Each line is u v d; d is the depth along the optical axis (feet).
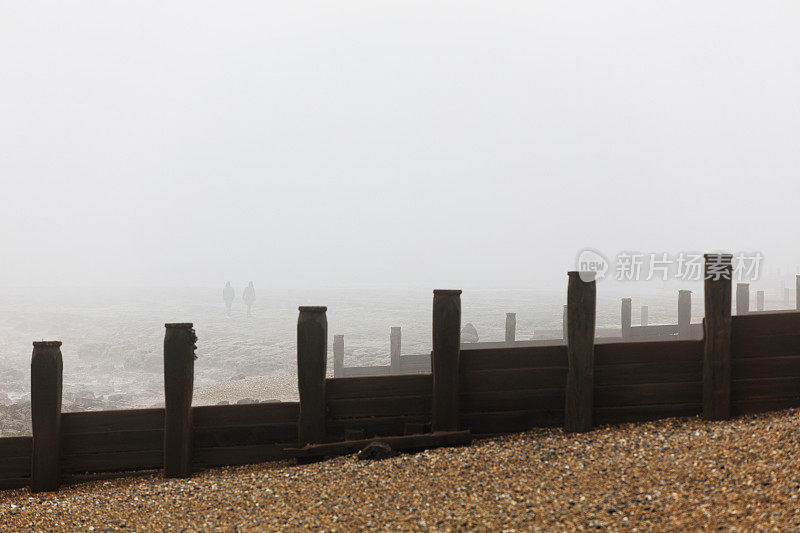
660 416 24.35
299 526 17.95
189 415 23.99
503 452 21.84
